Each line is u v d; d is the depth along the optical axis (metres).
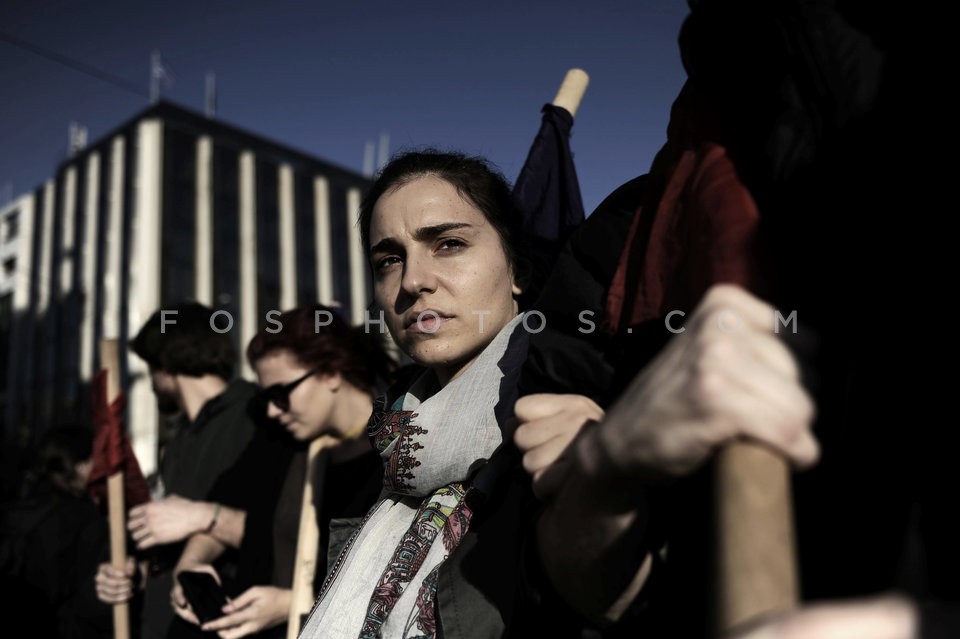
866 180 0.45
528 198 1.17
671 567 0.56
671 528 0.57
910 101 0.43
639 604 0.57
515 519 0.81
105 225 22.31
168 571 2.12
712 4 0.58
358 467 1.61
